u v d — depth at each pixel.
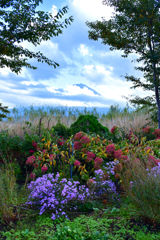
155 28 8.66
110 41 9.20
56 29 7.73
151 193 2.97
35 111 11.43
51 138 5.82
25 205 3.56
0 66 8.48
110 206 3.61
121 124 9.16
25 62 8.61
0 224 3.08
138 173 3.43
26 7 7.59
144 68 9.00
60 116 11.22
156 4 8.25
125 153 4.89
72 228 2.89
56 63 8.41
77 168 5.08
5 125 8.86
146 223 2.97
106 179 4.30
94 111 12.05
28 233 2.79
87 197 3.76
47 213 3.37
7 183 4.03
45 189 3.43
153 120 9.41
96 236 2.65
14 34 7.61
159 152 5.38
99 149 5.26
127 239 2.65
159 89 8.93
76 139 5.51
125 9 8.66
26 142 5.84
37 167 5.06
